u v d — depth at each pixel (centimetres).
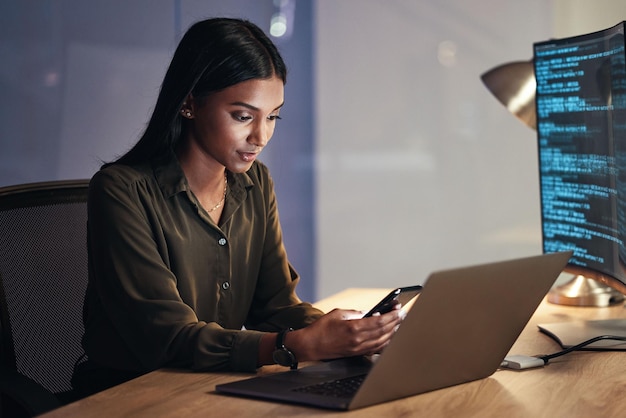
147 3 316
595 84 167
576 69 176
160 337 139
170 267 156
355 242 388
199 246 160
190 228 158
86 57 299
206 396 118
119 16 308
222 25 151
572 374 129
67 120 294
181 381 128
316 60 383
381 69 379
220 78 148
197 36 152
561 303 194
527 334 161
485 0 365
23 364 155
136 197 152
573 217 182
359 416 107
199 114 152
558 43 183
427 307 109
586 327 161
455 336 117
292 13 381
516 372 130
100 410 112
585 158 175
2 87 279
